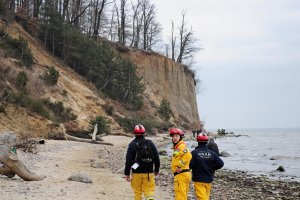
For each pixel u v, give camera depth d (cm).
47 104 2980
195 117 7650
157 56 6962
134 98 5212
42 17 4666
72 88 3716
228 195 1248
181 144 738
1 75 2769
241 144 4700
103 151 2297
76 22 5600
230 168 2228
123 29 7550
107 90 4753
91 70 4469
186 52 8388
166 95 6756
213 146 1062
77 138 2739
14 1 4609
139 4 8100
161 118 5728
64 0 5300
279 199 1230
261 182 1614
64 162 1572
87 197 927
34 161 1453
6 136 1101
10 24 3778
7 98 2498
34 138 2380
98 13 6331
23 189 934
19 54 3300
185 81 7619
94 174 1343
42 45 4150
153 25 8256
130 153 783
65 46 4269
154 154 788
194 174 743
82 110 3484
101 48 4862
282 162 2625
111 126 3750
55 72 3384
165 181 1400
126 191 1066
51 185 1023
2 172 1051
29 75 3150
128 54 6519
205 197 730
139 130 790
